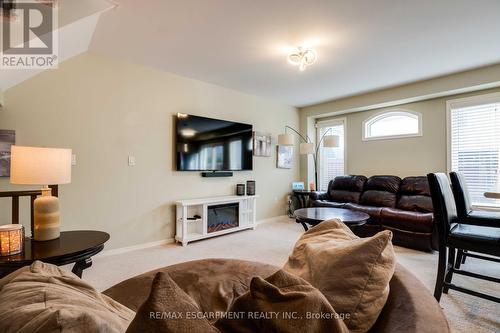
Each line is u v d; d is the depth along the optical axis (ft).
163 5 7.36
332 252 3.13
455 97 13.60
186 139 12.94
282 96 16.70
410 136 15.24
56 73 9.52
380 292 2.74
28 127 8.97
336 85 14.44
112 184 10.80
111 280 8.23
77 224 9.91
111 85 10.81
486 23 8.33
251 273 4.67
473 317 6.29
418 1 7.25
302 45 9.78
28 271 2.93
